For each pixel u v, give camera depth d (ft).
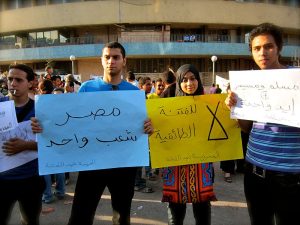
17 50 107.34
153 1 100.63
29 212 8.54
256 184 7.80
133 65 104.78
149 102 9.14
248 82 7.81
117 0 100.58
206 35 104.94
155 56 101.55
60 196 15.46
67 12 103.71
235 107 8.14
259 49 7.54
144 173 20.86
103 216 13.25
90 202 8.45
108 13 101.04
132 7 100.53
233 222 12.66
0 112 8.16
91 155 8.23
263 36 7.40
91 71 105.40
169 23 102.53
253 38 7.64
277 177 7.18
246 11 106.63
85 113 8.23
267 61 7.48
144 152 8.42
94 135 8.26
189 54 99.40
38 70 104.63
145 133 8.43
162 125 9.18
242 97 7.97
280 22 111.55
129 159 8.36
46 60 105.19
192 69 9.35
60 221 12.91
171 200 8.99
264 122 7.53
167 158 9.09
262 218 7.90
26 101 8.71
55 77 27.50
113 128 8.34
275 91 7.29
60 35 109.40
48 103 8.07
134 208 14.15
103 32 106.11
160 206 14.42
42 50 103.55
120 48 8.79
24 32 113.70
